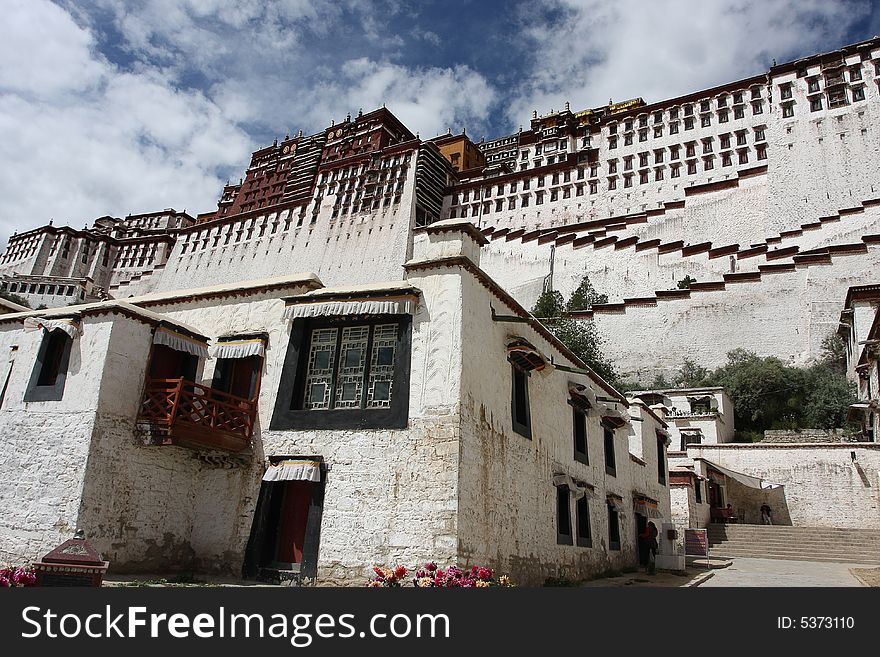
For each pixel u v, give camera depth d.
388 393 10.73
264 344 12.20
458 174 72.81
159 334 11.73
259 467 11.30
